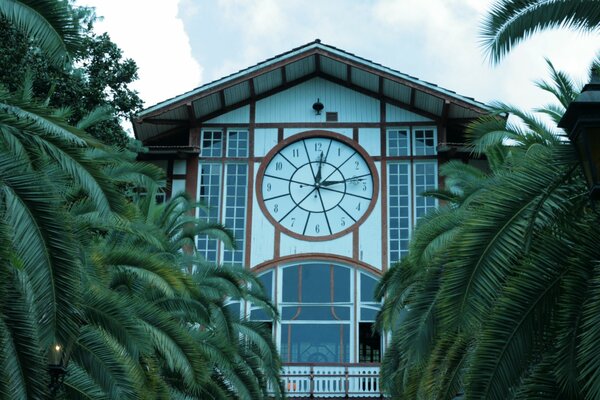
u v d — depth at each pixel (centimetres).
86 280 1578
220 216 3653
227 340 2548
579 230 1317
